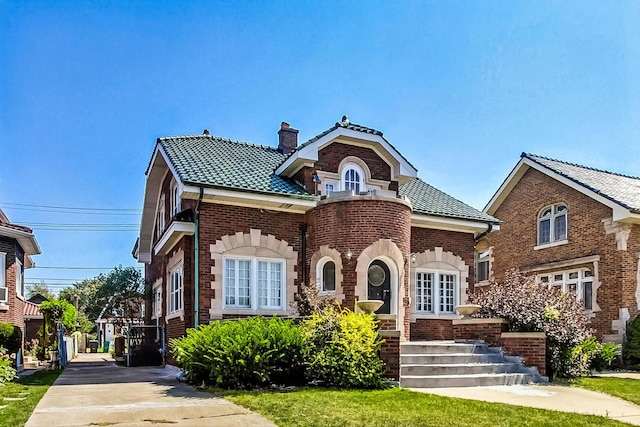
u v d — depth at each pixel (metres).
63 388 11.56
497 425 7.57
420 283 19.03
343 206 15.82
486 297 15.36
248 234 15.77
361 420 7.66
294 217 16.64
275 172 17.98
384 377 11.32
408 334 16.03
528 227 25.42
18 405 9.05
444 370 12.35
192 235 15.81
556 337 13.62
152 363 19.98
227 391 10.38
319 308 13.27
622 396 11.05
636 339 18.78
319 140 17.14
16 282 22.67
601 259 21.36
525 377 12.79
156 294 22.70
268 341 11.02
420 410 8.52
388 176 18.95
